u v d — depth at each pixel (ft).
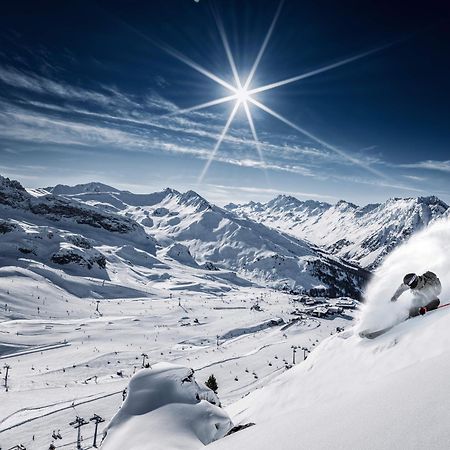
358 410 10.18
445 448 6.43
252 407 42.16
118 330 648.79
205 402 43.70
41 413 286.87
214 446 13.97
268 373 397.80
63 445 230.27
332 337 39.45
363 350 29.25
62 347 542.16
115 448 37.42
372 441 7.84
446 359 11.16
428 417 7.81
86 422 245.45
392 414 8.75
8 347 522.06
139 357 501.15
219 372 403.13
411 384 10.34
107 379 411.75
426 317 25.07
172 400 43.01
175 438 36.94
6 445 233.76
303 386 35.09
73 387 372.99
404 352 23.32
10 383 377.09
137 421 40.06
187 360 485.56
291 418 12.85
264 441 11.28
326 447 8.48
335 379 29.58
